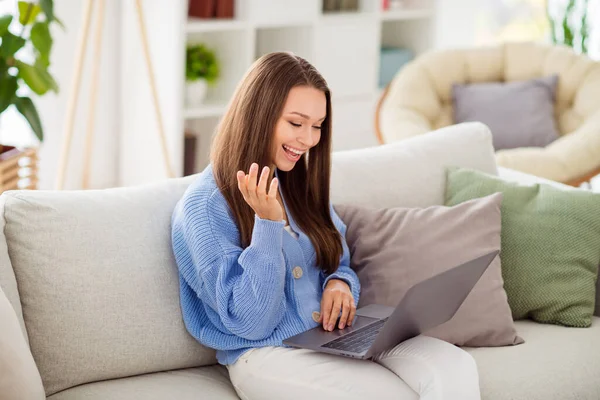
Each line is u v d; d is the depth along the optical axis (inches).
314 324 85.2
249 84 82.8
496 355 89.4
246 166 82.4
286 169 84.7
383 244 94.4
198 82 173.0
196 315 84.4
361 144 202.5
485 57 174.7
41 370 78.8
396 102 168.7
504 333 91.7
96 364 80.5
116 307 81.1
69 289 79.4
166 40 167.0
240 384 82.7
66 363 79.4
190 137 174.2
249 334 80.7
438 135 109.2
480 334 91.3
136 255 83.0
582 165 153.0
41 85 135.1
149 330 82.7
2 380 69.0
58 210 80.8
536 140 166.1
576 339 93.5
